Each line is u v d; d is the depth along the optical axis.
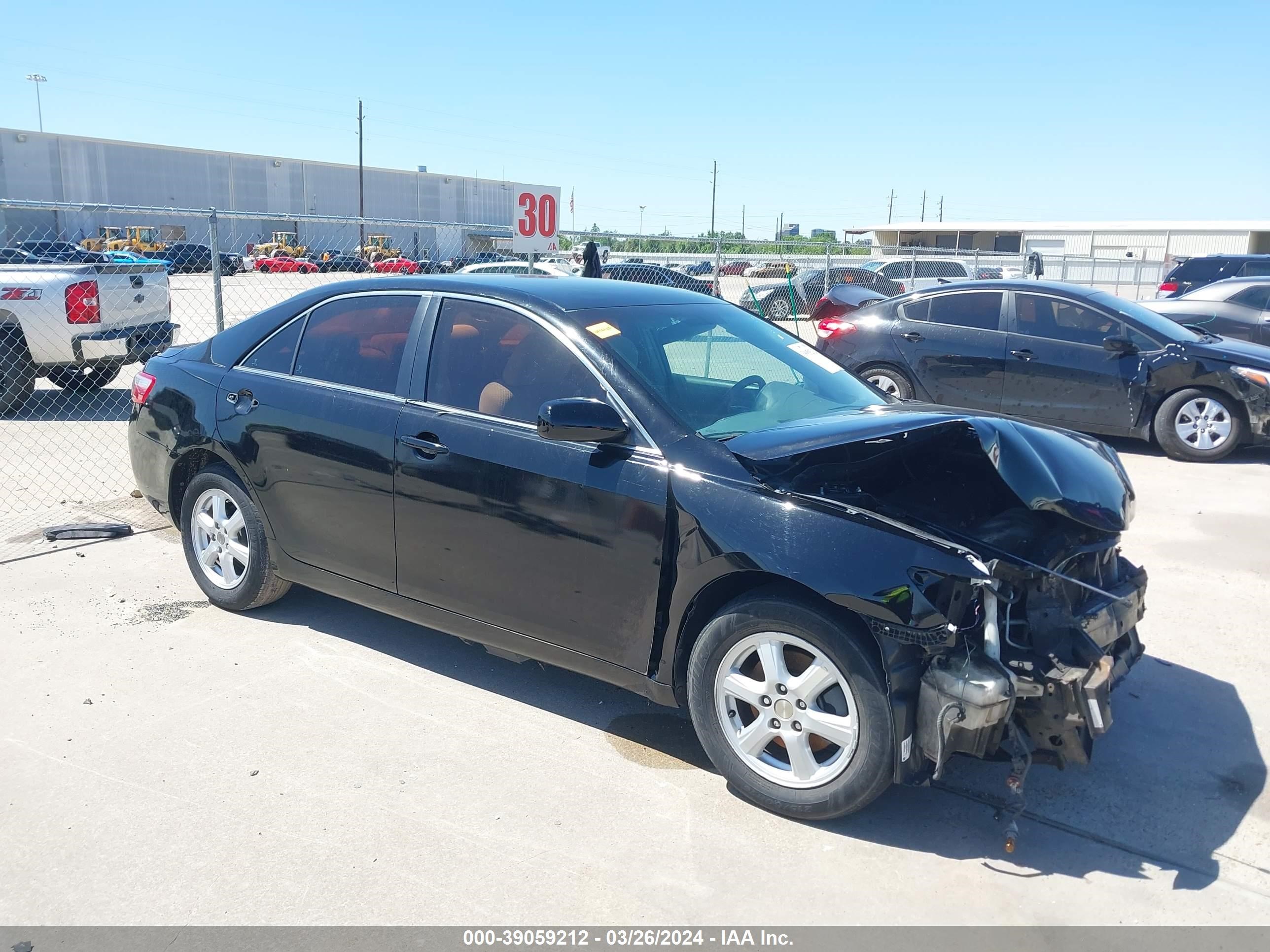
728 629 3.33
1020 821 3.33
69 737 3.80
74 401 11.36
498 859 3.10
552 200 9.72
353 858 3.09
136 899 2.90
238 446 4.66
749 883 3.00
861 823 3.31
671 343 4.07
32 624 4.86
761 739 3.33
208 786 3.48
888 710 3.04
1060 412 9.28
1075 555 3.41
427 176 56.31
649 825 3.29
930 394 9.74
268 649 4.62
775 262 17.80
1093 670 3.05
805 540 3.16
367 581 4.36
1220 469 8.63
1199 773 3.64
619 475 3.54
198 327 15.35
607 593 3.60
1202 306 12.76
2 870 3.02
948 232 44.44
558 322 3.92
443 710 4.08
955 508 3.62
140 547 6.07
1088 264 25.64
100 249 22.98
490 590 3.92
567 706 4.15
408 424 4.09
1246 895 2.96
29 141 43.28
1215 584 5.59
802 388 4.25
